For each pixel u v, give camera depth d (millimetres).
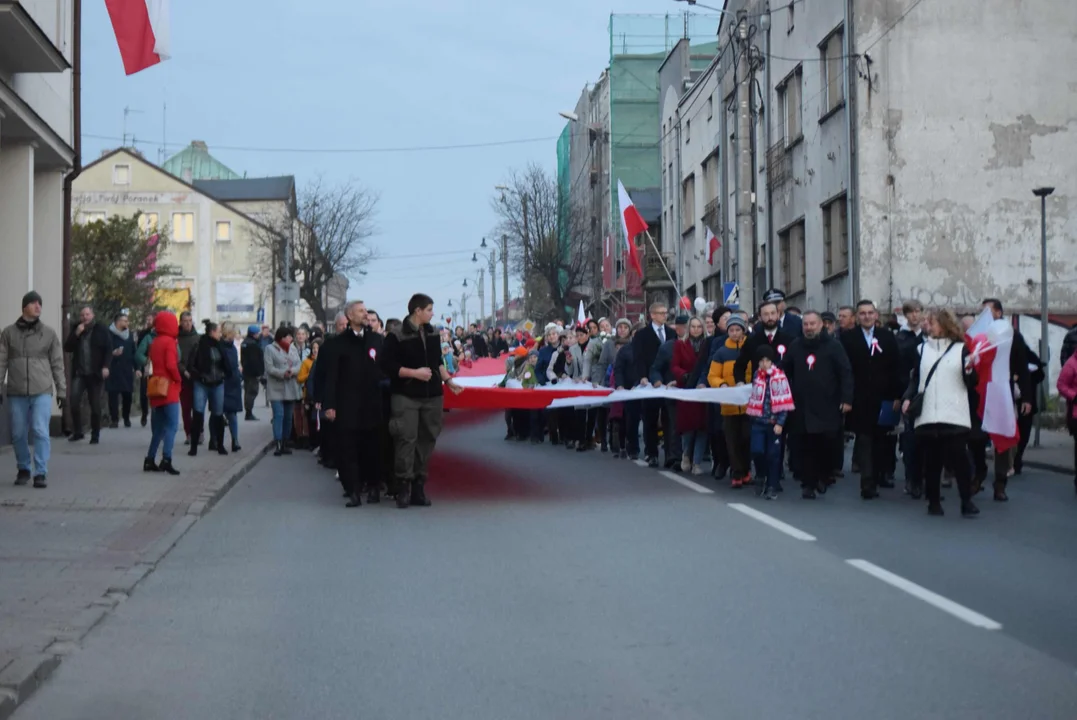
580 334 22375
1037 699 6234
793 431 14227
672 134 57781
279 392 20797
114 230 38844
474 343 43438
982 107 31484
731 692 6402
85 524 12133
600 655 7211
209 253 82438
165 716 6137
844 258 32688
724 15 46375
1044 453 19891
